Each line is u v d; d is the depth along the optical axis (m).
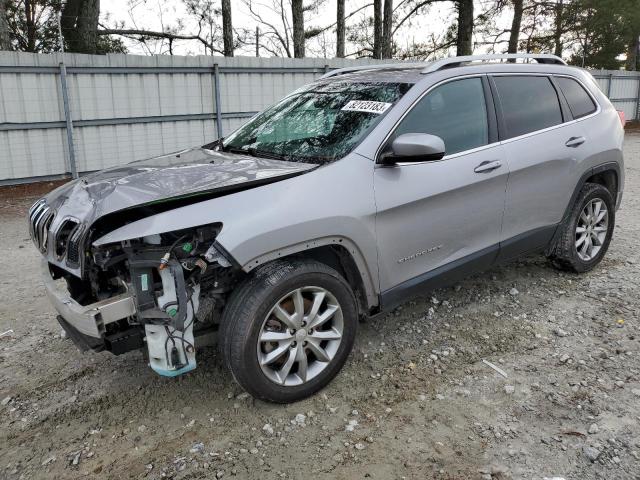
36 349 4.18
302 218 3.18
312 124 4.07
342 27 23.19
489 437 3.06
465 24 22.12
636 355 3.85
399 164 3.65
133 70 11.56
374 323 4.39
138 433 3.18
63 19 19.83
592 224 5.18
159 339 3.01
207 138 12.88
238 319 3.09
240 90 13.02
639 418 3.17
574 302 4.70
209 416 3.31
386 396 3.46
